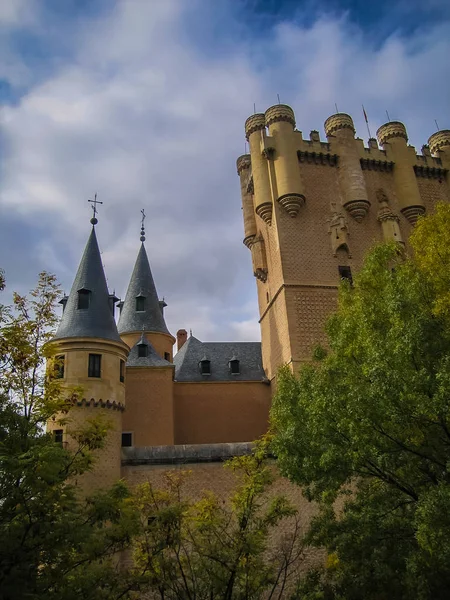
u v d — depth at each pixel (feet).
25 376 44.29
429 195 126.11
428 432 44.86
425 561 41.60
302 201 111.96
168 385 107.04
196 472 79.36
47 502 36.17
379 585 50.01
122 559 64.69
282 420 62.03
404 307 47.06
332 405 47.85
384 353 44.88
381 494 54.44
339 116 123.44
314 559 75.46
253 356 127.65
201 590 47.44
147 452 81.00
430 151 132.67
